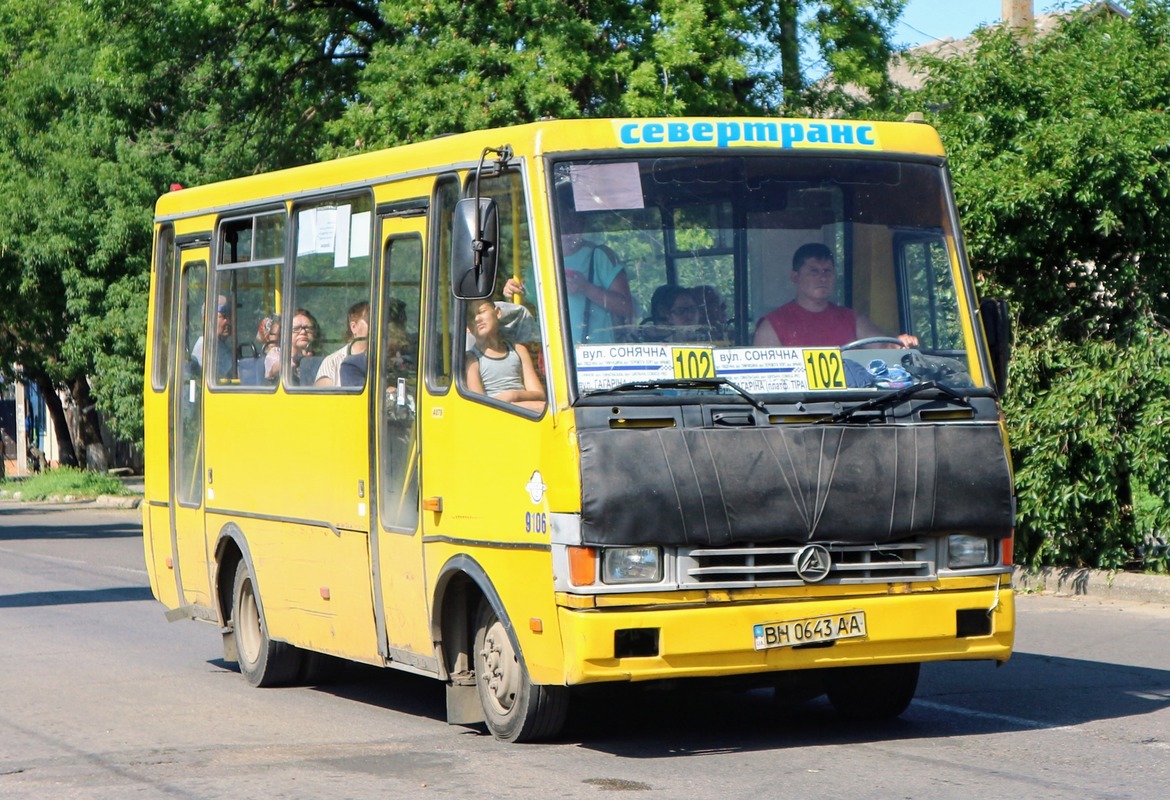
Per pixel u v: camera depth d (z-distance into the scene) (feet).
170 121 104.47
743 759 27.99
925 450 27.53
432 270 30.40
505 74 76.79
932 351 28.73
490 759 28.45
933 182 29.60
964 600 27.66
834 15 80.43
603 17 78.33
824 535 26.78
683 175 28.14
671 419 26.55
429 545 30.09
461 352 29.25
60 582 65.57
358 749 30.04
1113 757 27.86
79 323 119.14
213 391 39.78
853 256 28.68
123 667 41.65
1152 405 50.75
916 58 57.31
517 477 27.40
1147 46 53.62
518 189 28.02
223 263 39.78
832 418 27.32
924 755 28.12
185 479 41.65
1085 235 52.80
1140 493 52.85
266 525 36.91
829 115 80.94
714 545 26.23
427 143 31.04
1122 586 50.49
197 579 41.11
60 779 27.89
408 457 30.94
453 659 30.45
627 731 30.89
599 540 25.80
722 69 75.72
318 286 34.91
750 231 28.17
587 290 27.14
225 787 26.91
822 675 30.09
